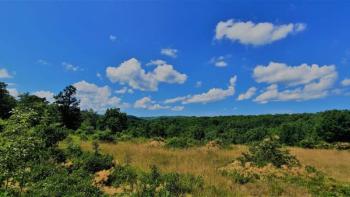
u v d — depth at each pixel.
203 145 25.05
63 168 12.56
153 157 16.91
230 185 11.98
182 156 17.89
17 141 8.73
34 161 12.30
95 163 13.02
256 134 38.72
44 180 10.96
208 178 12.45
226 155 19.42
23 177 9.73
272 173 14.38
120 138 28.47
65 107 43.06
